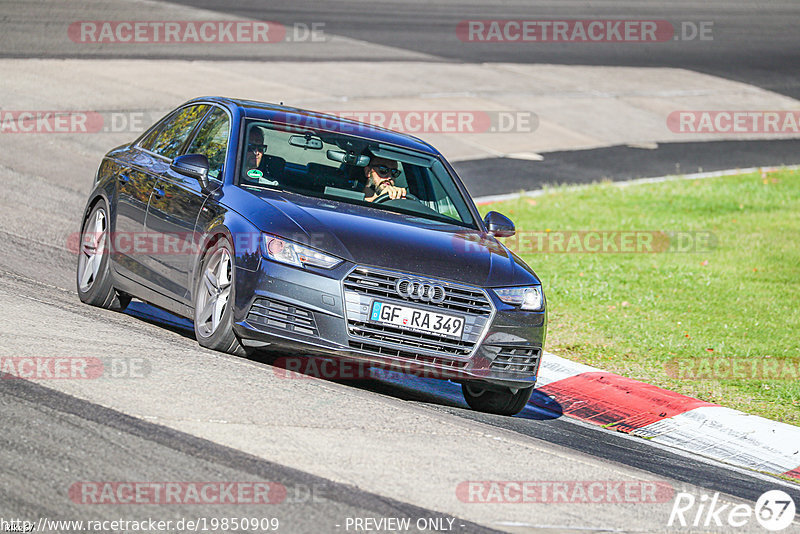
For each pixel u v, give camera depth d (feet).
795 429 93.15
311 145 93.71
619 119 292.20
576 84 324.39
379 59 318.86
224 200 84.99
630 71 355.36
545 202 199.62
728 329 127.65
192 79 260.83
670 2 509.35
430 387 94.27
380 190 92.22
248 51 305.73
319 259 78.59
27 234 129.90
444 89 291.99
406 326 79.30
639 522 61.41
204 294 84.33
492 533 55.47
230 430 64.18
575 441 82.23
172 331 92.79
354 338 78.13
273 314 78.38
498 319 81.97
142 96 236.43
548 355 110.11
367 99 266.77
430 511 56.90
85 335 82.38
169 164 96.58
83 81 242.99
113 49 283.79
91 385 68.85
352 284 78.13
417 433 71.15
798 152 281.54
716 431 92.63
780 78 372.99
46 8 322.75
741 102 333.42
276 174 89.04
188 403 67.97
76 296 103.50
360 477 60.18
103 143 195.31
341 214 84.69
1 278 102.53
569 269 152.97
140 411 65.16
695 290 146.00
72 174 171.63
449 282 80.59
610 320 128.26
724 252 170.81
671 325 127.85
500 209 189.78
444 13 421.18
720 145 279.90
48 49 271.49
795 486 81.15
